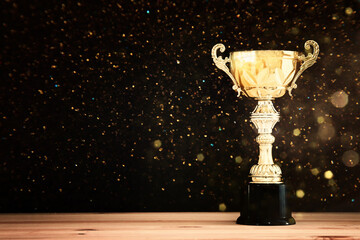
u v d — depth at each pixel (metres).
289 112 2.96
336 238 2.02
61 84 2.95
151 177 2.96
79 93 2.95
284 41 2.97
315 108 2.96
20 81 2.95
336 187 2.94
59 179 2.94
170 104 2.95
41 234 2.13
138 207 2.95
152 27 2.96
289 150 2.96
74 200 2.94
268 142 2.39
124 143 2.95
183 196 2.96
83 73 2.95
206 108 2.96
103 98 2.95
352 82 2.95
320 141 2.95
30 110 2.94
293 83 2.37
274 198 2.32
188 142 2.95
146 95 2.95
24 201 2.93
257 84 2.30
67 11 2.96
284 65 2.27
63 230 2.24
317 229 2.23
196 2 2.97
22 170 2.93
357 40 2.95
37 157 2.94
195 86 2.96
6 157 2.93
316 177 2.95
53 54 2.96
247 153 2.95
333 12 2.96
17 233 2.16
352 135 2.94
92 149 2.95
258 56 2.25
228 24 2.97
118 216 2.72
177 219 2.60
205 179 2.96
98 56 2.95
